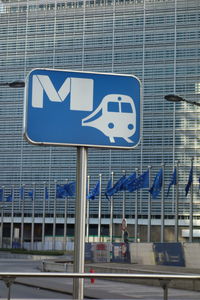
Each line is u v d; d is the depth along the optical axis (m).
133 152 121.06
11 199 106.81
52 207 124.56
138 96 6.01
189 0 126.06
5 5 140.88
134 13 129.62
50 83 5.80
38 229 125.25
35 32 137.75
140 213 116.38
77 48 133.62
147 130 121.94
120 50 129.75
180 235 113.81
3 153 132.38
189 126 119.50
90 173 122.00
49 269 34.88
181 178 116.94
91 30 132.88
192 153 118.00
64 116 5.80
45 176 127.06
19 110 133.38
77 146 5.86
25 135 5.68
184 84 123.00
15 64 137.88
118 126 5.92
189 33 125.06
